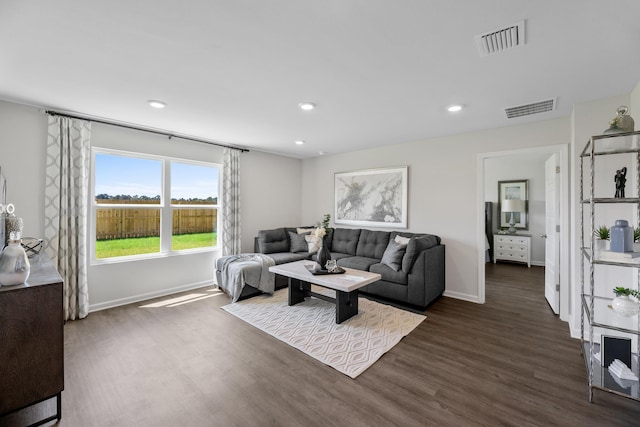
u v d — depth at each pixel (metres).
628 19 1.56
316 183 6.00
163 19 1.61
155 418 1.73
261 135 4.21
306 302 3.83
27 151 3.01
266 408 1.82
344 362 2.35
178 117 3.36
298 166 6.21
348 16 1.57
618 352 2.06
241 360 2.39
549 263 3.76
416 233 4.41
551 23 1.61
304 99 2.79
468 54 1.96
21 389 1.63
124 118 3.41
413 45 1.85
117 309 3.56
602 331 2.64
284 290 4.40
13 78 2.36
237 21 1.62
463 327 3.04
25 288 1.64
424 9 1.50
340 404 1.86
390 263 3.83
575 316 2.80
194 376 2.16
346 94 2.66
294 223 6.11
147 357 2.43
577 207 2.80
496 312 3.49
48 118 3.10
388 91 2.59
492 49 1.89
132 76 2.32
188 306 3.67
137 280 3.87
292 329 2.98
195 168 4.57
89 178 3.46
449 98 2.74
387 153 4.87
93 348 2.58
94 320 3.21
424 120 3.43
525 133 3.52
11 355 1.60
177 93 2.66
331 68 2.17
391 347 2.60
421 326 3.07
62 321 1.75
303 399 1.91
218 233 4.83
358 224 5.25
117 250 3.76
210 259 4.67
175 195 4.32
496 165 6.89
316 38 1.78
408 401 1.88
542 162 6.38
